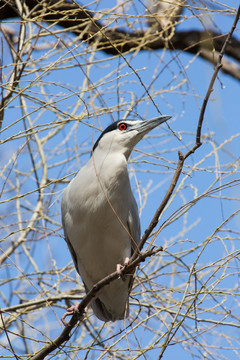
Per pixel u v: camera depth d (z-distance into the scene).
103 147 9.55
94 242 9.20
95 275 9.53
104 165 9.19
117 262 9.38
